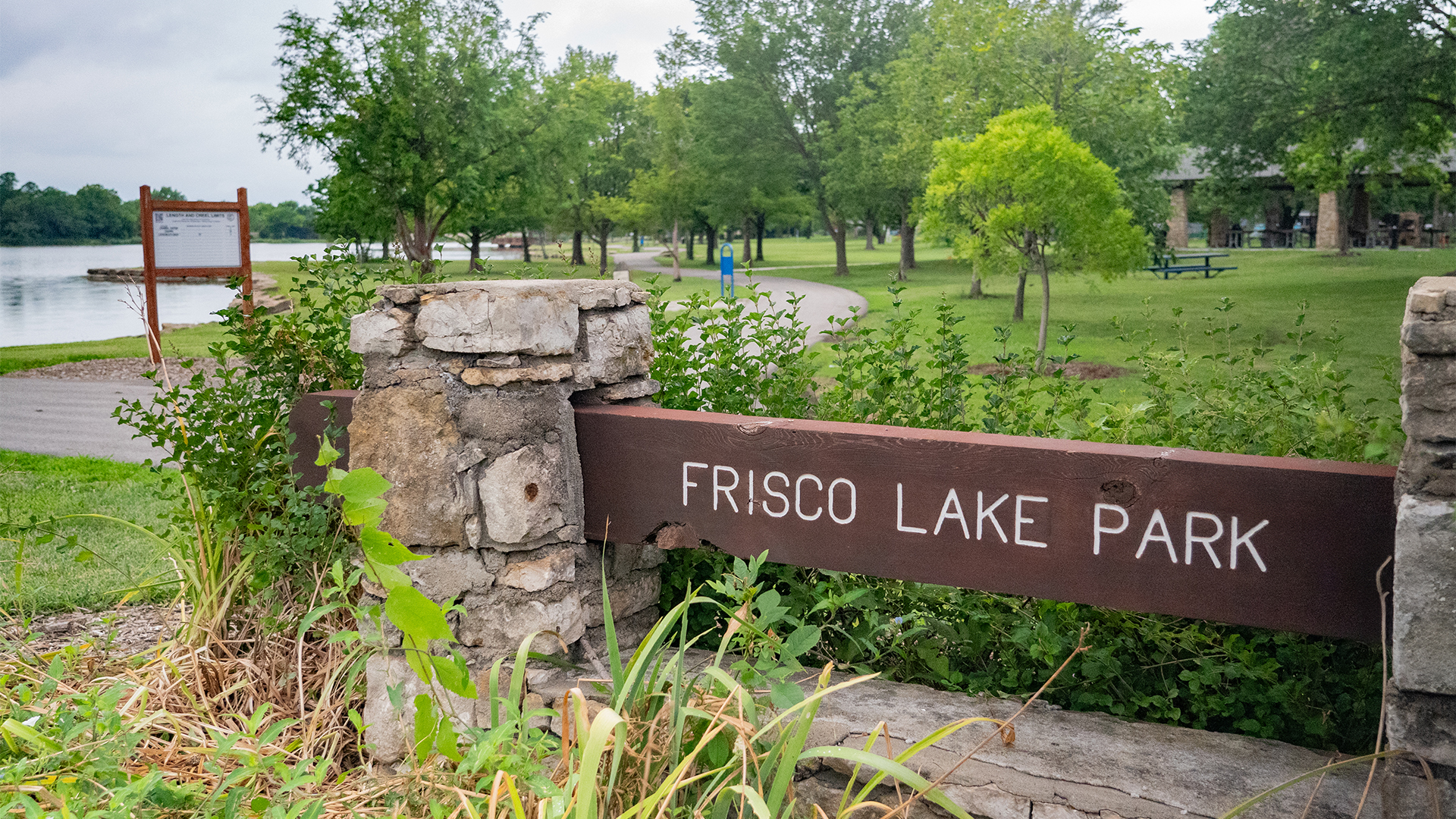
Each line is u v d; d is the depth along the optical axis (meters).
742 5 39.50
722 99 40.38
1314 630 2.19
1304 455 3.14
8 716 2.98
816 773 2.50
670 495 2.93
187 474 3.87
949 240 17.33
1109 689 2.76
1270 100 22.50
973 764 2.35
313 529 3.53
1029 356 3.83
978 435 2.56
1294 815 2.11
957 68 22.27
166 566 5.45
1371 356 13.07
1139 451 2.35
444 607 2.49
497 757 2.15
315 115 26.44
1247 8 21.84
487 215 33.75
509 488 2.92
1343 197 34.28
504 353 2.90
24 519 6.41
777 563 3.02
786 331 4.07
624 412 3.01
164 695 3.29
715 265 52.34
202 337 21.42
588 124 33.31
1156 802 2.18
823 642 3.10
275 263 56.97
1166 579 2.32
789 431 2.73
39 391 13.74
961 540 2.54
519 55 28.80
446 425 2.96
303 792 2.74
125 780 2.54
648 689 2.36
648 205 43.06
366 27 26.50
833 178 37.44
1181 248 44.16
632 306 3.33
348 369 4.15
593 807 1.89
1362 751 2.51
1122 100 21.20
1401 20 19.89
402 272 4.45
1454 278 1.99
